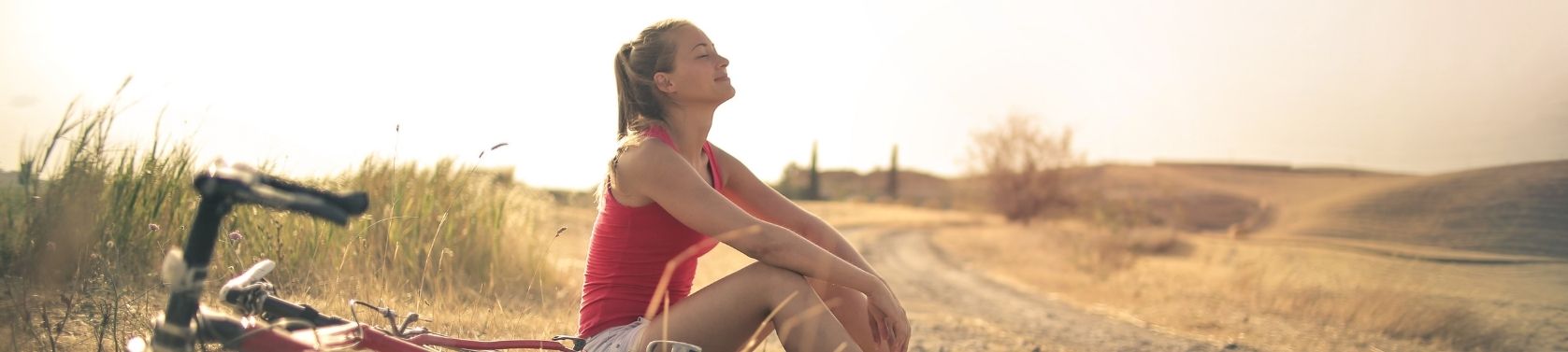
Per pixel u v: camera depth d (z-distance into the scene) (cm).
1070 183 4131
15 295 274
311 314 184
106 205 337
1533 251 2259
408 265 488
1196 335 689
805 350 218
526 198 831
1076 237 2325
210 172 138
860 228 3747
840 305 255
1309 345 650
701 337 223
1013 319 819
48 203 306
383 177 520
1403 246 2619
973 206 4947
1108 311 948
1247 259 1948
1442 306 764
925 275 1689
